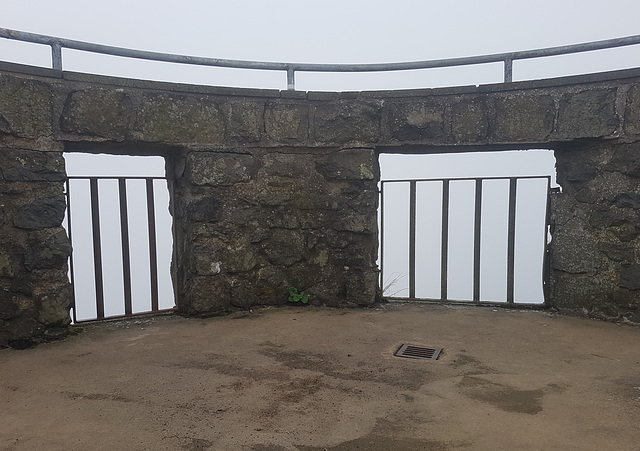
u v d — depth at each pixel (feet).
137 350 9.53
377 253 13.69
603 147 11.58
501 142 12.25
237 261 12.66
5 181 9.82
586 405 6.82
